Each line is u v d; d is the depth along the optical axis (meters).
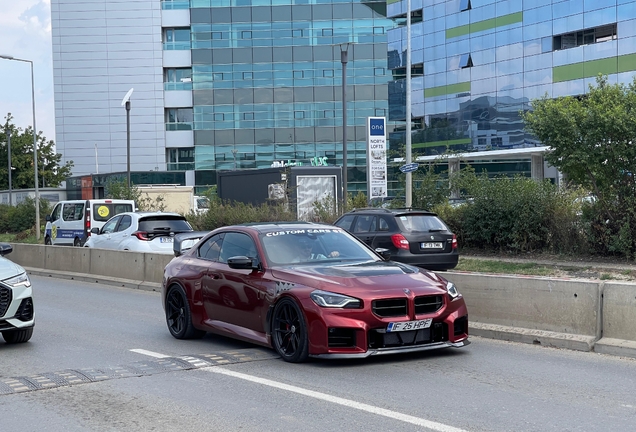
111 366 8.46
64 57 73.50
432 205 26.41
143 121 73.25
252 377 7.63
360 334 7.76
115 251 19.41
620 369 7.86
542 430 5.63
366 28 69.12
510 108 52.84
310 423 5.96
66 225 28.97
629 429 5.63
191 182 71.94
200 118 71.50
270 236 9.26
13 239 43.91
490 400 6.56
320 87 69.81
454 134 57.06
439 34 58.16
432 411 6.22
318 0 69.62
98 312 13.48
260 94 70.69
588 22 47.81
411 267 8.84
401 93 62.38
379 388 7.06
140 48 73.00
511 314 9.85
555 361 8.30
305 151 70.12
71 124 73.88
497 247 22.64
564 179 22.19
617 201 19.84
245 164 71.12
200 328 9.83
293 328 8.20
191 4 71.00
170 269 10.55
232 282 9.18
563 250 20.84
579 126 19.88
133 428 6.00
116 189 38.62
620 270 17.45
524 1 51.66
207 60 71.19
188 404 6.67
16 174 73.44
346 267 8.62
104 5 73.00
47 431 6.01
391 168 63.56
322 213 27.84
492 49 53.97
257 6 70.38
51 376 8.00
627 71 45.78
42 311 13.72
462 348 9.09
